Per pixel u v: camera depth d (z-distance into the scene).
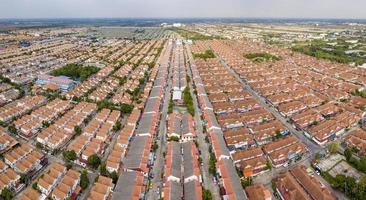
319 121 176.25
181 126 163.00
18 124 166.62
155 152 140.50
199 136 157.25
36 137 155.75
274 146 141.75
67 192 109.50
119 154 133.88
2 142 143.75
